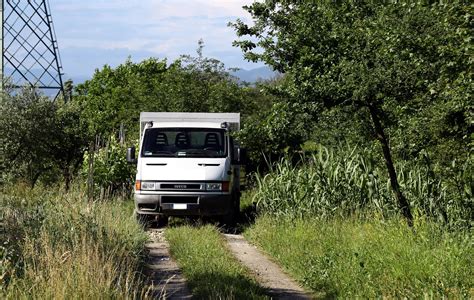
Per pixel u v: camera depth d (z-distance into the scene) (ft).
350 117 55.31
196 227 71.31
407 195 59.00
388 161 54.60
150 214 75.87
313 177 67.10
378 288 39.06
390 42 46.65
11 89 100.53
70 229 46.16
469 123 41.01
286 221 65.57
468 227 49.14
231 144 79.05
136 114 118.01
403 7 44.37
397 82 48.67
